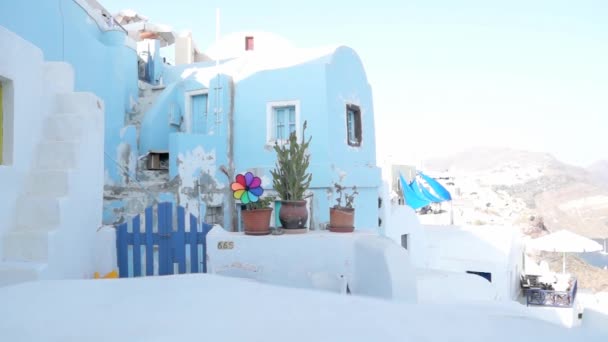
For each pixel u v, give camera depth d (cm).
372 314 244
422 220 3058
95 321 245
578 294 2395
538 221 4875
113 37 1228
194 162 1097
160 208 596
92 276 591
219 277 370
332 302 275
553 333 202
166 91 1273
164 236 594
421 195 2033
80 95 600
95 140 614
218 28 1284
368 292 503
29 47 552
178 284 339
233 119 1194
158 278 364
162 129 1233
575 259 3997
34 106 561
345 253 536
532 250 4172
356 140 1278
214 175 1130
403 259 486
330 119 1112
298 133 1121
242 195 569
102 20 1251
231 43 1872
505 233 2052
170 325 233
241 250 557
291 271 543
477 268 1983
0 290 323
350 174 1176
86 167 585
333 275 535
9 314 261
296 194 585
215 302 278
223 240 562
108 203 998
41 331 232
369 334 208
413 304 272
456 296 1134
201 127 1271
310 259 542
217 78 1191
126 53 1240
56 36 976
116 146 1159
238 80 1197
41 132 577
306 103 1118
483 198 5759
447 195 2061
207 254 566
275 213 932
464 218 3744
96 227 609
